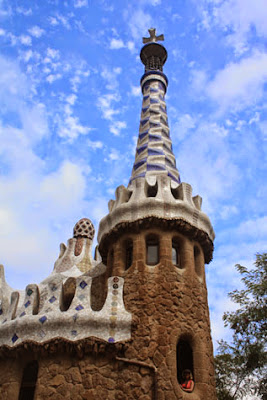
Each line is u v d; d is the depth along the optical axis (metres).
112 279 13.25
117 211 14.97
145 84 22.45
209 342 13.34
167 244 13.98
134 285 13.23
